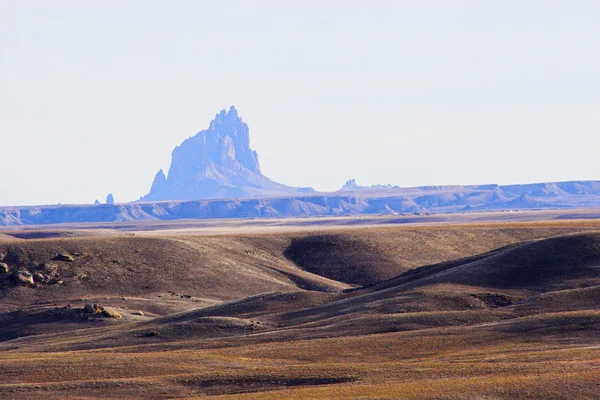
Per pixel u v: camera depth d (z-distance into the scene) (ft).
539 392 561.43
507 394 562.25
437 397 562.66
